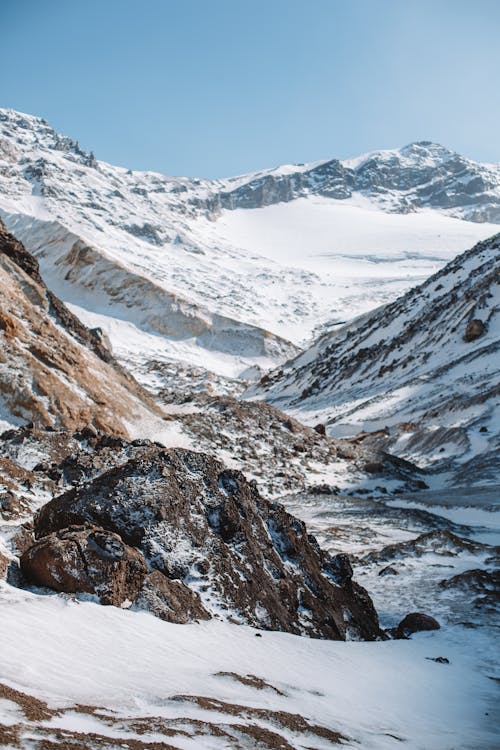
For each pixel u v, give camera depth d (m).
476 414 56.84
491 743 9.24
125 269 160.62
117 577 11.16
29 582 11.12
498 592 19.62
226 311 176.75
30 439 24.98
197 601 12.23
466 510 34.06
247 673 9.89
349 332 119.62
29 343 34.72
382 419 67.31
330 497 37.25
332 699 9.87
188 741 6.91
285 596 14.11
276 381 117.31
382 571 22.52
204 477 14.90
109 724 6.86
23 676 7.46
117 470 14.11
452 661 13.76
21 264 42.69
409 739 8.87
